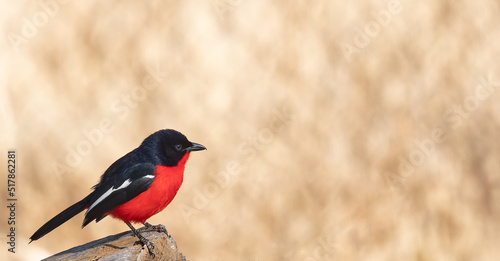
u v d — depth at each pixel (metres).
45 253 15.27
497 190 16.72
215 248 15.84
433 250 16.14
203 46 16.55
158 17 16.62
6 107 15.91
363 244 16.00
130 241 9.03
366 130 16.62
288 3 16.89
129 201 9.08
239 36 16.67
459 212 16.55
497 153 16.98
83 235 15.91
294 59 16.67
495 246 16.38
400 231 16.19
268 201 16.11
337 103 16.61
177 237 15.86
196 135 16.20
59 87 16.28
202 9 16.73
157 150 9.37
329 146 16.45
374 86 16.77
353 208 16.28
